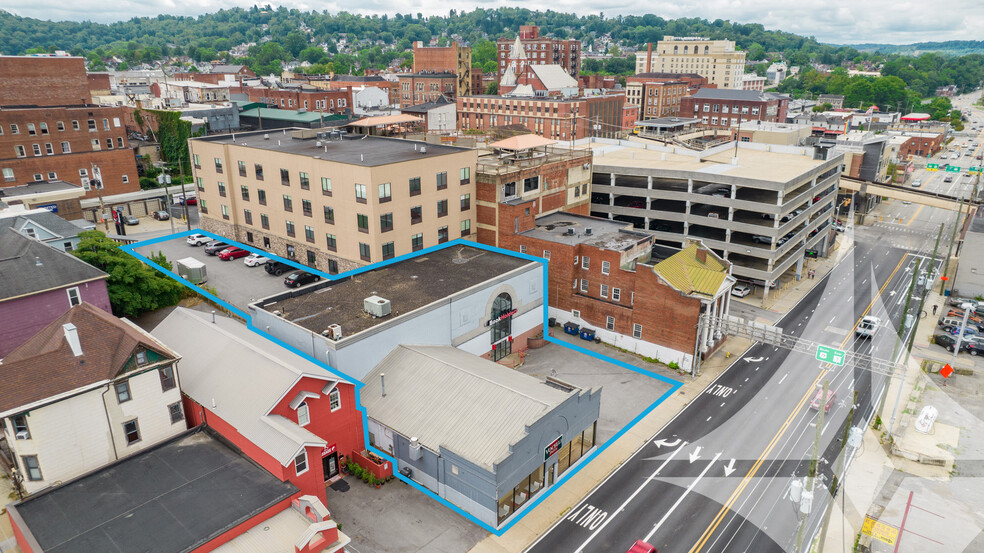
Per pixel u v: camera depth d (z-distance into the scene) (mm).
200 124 139875
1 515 36656
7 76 106500
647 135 128125
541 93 175750
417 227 66375
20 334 50469
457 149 72375
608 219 83500
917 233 109688
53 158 100125
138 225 100188
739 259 81188
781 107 191250
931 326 70312
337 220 66000
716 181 75625
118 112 108000
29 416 34000
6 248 53781
